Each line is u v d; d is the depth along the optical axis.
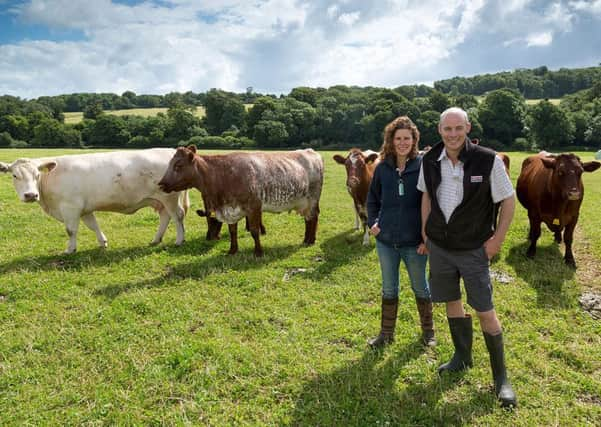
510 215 3.31
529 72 139.88
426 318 4.46
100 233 8.11
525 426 3.30
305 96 75.62
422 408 3.53
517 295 5.68
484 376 3.90
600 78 110.69
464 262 3.50
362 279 6.43
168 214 8.43
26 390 3.85
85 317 5.19
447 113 3.30
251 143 60.31
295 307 5.49
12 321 5.21
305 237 8.40
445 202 3.45
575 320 5.07
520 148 56.25
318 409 3.55
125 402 3.66
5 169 7.17
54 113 80.31
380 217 4.15
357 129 60.25
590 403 3.62
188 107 86.75
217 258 7.38
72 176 7.47
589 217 10.55
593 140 57.06
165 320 5.16
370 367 4.11
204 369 4.12
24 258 7.47
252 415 3.51
